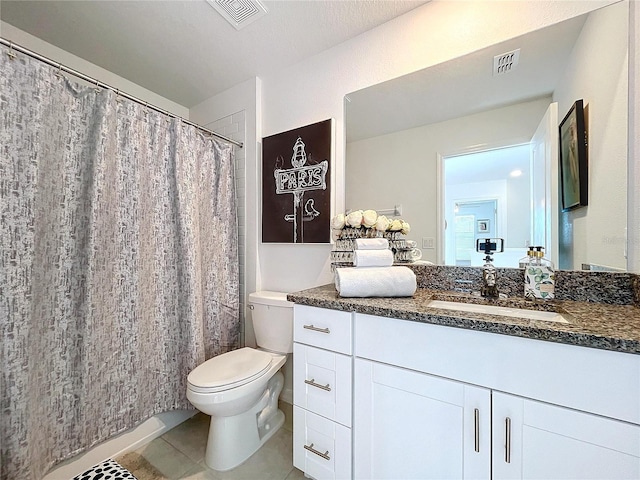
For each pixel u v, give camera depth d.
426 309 0.92
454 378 0.84
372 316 0.98
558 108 1.11
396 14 1.38
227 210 1.88
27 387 1.01
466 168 1.28
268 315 1.63
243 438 1.33
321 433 1.11
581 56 1.06
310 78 1.68
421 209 1.38
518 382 0.76
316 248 1.68
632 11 0.96
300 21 1.41
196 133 1.71
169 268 1.55
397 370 0.94
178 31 1.47
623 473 0.65
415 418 0.91
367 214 1.40
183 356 1.56
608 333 0.66
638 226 0.95
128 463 1.30
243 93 1.95
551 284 1.04
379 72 1.46
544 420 0.72
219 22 1.41
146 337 1.44
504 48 1.19
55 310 1.14
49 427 1.11
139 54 1.65
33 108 1.04
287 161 1.74
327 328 1.09
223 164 1.85
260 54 1.66
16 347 0.99
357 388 1.02
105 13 1.34
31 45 1.50
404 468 0.93
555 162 1.11
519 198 1.18
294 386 1.19
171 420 1.56
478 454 0.81
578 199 1.07
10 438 0.97
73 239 1.19
